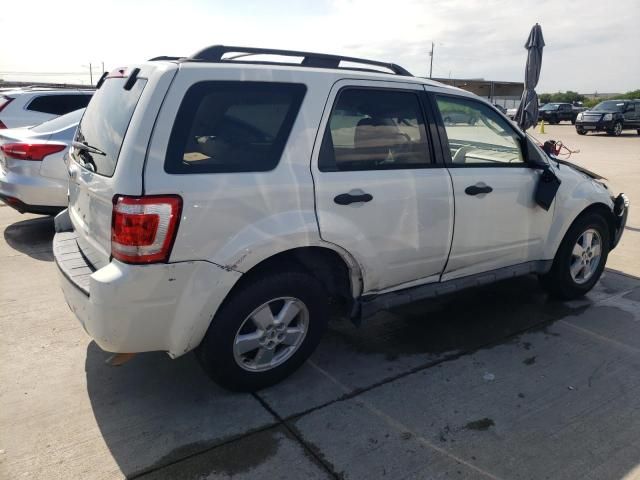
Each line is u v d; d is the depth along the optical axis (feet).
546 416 9.53
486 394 10.22
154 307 8.36
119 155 8.32
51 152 18.54
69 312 13.44
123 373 10.73
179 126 8.32
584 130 79.77
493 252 12.57
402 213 10.57
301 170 9.31
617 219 15.40
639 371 11.17
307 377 10.76
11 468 7.98
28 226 21.67
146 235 8.00
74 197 10.66
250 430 9.02
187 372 10.84
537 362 11.50
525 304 14.74
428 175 10.96
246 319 9.45
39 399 9.75
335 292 11.00
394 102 10.69
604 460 8.40
